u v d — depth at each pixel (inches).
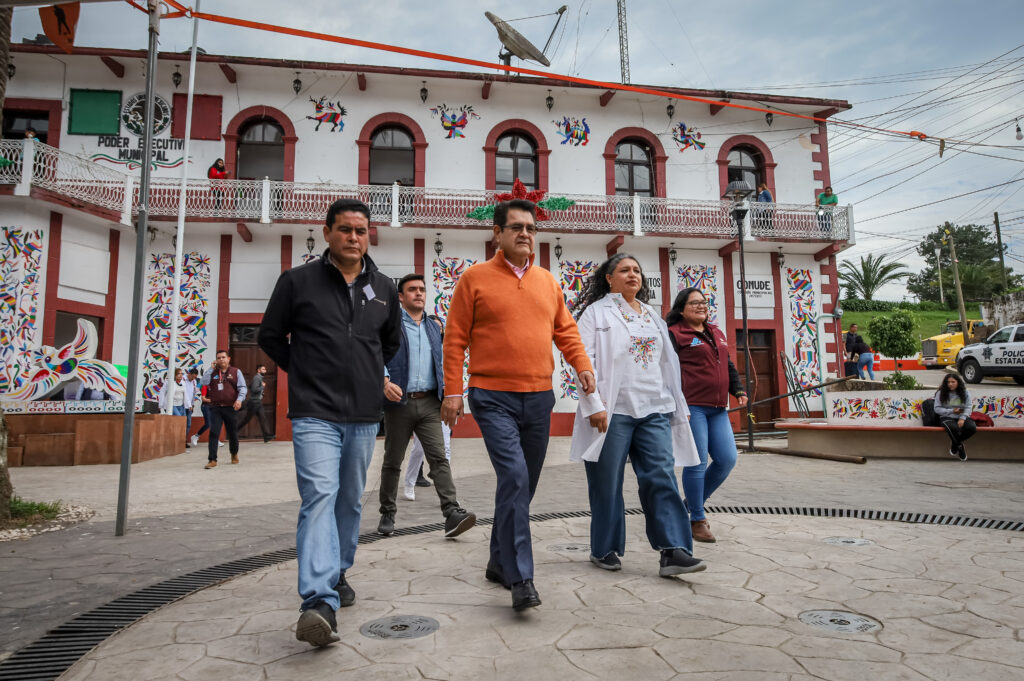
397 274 594.6
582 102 644.1
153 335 556.1
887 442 396.8
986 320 1182.3
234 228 562.3
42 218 495.2
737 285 637.9
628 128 647.1
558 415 588.7
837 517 202.5
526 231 125.6
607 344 139.2
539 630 103.3
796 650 94.3
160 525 206.7
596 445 133.6
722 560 146.5
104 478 317.1
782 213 637.3
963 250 2532.0
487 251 606.5
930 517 201.5
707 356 169.3
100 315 529.7
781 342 635.5
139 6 227.0
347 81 607.8
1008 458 378.0
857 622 106.2
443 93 622.5
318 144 600.1
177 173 577.0
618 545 139.2
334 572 99.3
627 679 85.0
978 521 195.5
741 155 673.6
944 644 96.5
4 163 478.6
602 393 136.4
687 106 658.2
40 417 372.2
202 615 116.9
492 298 123.4
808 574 134.4
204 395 365.1
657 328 146.2
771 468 339.6
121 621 115.1
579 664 89.8
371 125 607.8
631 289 143.7
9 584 140.6
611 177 640.4
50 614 119.7
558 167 633.6
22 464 365.7
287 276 111.5
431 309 593.3
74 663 95.4
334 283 112.0
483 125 625.9
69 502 247.1
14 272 481.4
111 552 170.1
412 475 247.6
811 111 674.8
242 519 216.5
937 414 380.5
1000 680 84.0
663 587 125.9
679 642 97.6
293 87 598.5
